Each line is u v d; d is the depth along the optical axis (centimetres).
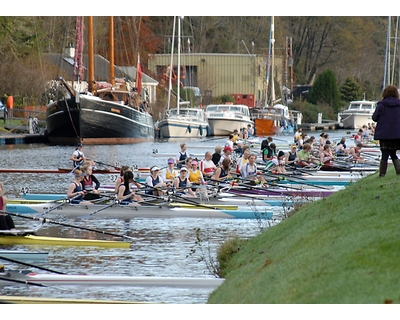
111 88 19462
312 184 9431
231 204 7775
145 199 7531
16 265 4988
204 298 4066
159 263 5066
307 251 3500
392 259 2898
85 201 7275
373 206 3925
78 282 4403
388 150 4966
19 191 9125
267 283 3309
